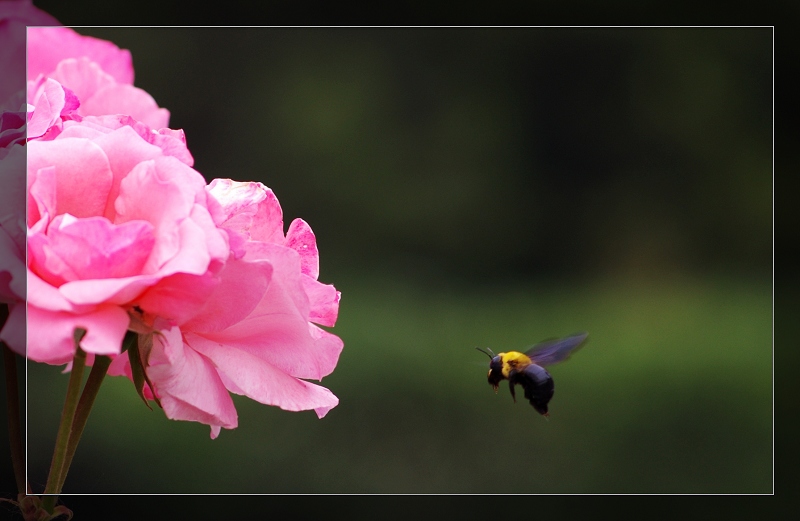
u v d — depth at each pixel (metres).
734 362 2.63
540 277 3.84
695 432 2.52
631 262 3.93
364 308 2.92
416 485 2.24
